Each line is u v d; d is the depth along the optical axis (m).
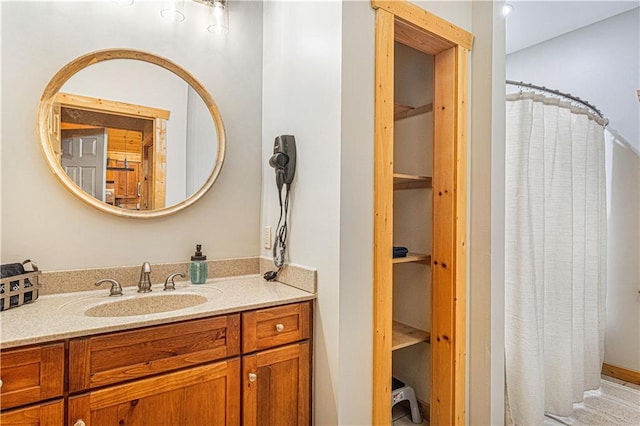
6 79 1.49
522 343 2.05
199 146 1.93
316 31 1.63
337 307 1.49
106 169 1.69
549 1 2.70
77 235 1.62
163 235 1.83
